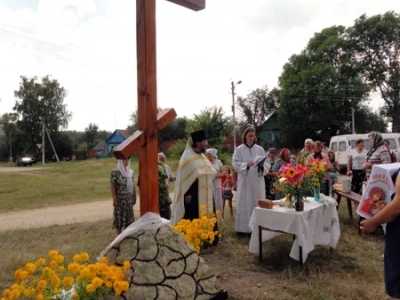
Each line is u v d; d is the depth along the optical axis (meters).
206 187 5.66
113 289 2.95
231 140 36.62
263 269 4.85
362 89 35.31
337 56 38.28
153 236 3.35
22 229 7.87
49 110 53.62
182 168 5.68
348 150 19.53
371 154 7.48
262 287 4.21
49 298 2.59
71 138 58.59
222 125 23.47
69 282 2.66
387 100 38.62
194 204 5.62
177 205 5.67
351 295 3.97
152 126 3.33
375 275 4.62
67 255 5.50
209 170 5.74
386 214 2.34
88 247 6.00
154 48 3.33
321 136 36.59
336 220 5.52
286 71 39.53
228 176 8.53
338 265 5.00
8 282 4.42
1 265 5.03
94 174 21.58
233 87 32.12
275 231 4.95
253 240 5.13
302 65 38.59
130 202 5.94
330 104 34.69
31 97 53.03
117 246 3.36
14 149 60.25
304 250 4.72
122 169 5.86
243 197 6.54
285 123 37.88
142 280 3.08
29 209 11.09
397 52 37.66
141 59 3.28
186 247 3.51
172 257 3.33
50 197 13.24
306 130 36.56
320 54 37.94
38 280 2.83
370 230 2.45
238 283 4.32
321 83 35.00
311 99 35.38
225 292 3.51
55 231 7.50
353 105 35.19
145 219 3.41
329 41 37.66
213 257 5.38
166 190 6.77
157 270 3.18
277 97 44.00
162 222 3.46
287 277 4.52
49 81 53.97
